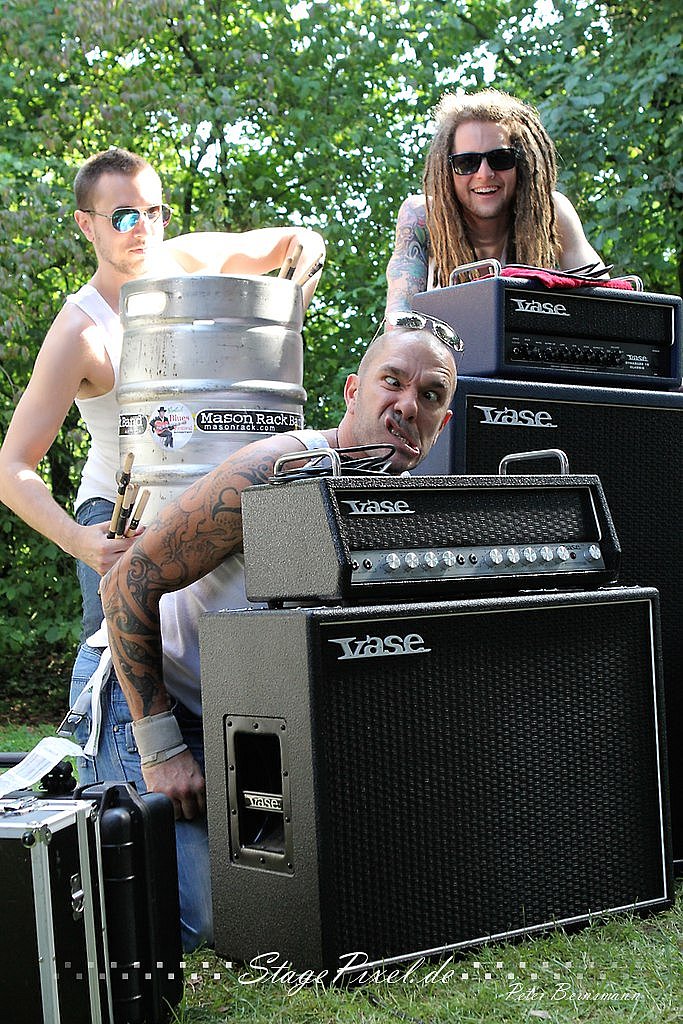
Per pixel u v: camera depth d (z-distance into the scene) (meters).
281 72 8.86
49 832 1.71
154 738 2.44
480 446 2.55
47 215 8.05
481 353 2.62
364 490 2.06
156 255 3.54
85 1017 1.78
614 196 7.75
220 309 2.80
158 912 1.91
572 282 2.67
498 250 3.25
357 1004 1.92
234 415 2.81
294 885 2.01
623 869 2.32
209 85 9.02
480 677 2.15
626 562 2.71
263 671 2.05
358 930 1.99
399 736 2.05
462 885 2.11
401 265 3.31
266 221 8.84
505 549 2.19
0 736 7.21
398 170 8.92
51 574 8.59
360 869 2.00
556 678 2.25
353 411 2.36
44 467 8.97
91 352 3.37
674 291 8.44
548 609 2.23
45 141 8.49
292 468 2.29
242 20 9.12
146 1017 1.88
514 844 2.18
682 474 2.78
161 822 1.94
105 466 3.42
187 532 2.31
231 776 2.14
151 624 2.41
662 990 1.96
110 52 9.04
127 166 3.46
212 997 2.03
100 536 3.06
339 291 8.96
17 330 8.09
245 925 2.12
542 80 8.19
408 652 2.06
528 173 3.18
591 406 2.66
